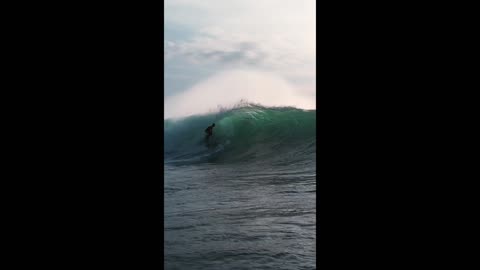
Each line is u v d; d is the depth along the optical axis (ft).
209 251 15.64
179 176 32.96
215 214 21.18
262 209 21.79
